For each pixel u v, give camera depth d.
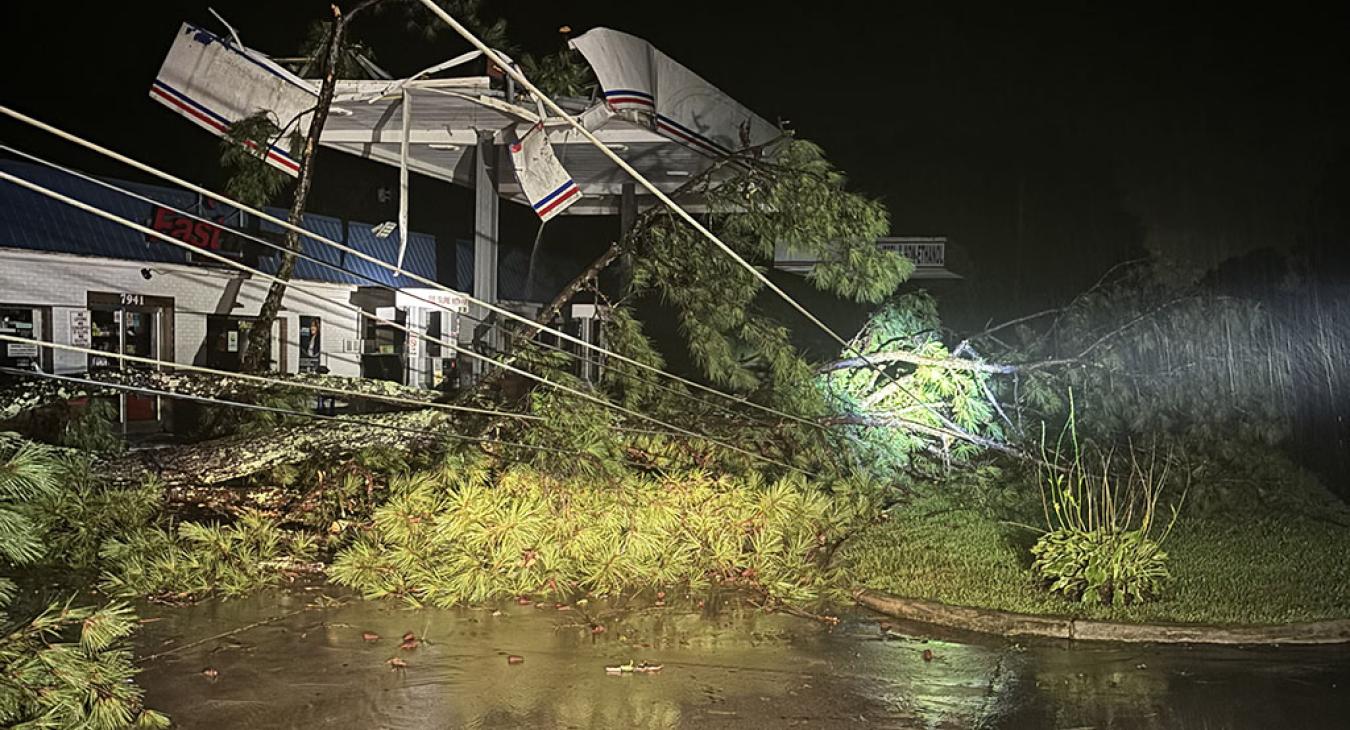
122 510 9.38
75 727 5.48
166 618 8.27
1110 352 13.00
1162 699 6.85
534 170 12.84
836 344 16.64
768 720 6.41
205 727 6.11
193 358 16.53
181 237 16.20
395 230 19.75
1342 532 11.81
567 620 8.48
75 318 14.98
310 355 18.22
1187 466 12.70
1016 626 8.34
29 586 8.96
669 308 19.09
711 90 13.55
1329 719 6.51
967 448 13.08
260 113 12.44
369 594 8.80
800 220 12.08
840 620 8.68
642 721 6.35
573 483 9.50
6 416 10.61
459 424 10.66
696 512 9.66
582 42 11.84
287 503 10.15
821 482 11.29
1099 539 8.98
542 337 17.31
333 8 12.05
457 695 6.71
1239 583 9.35
